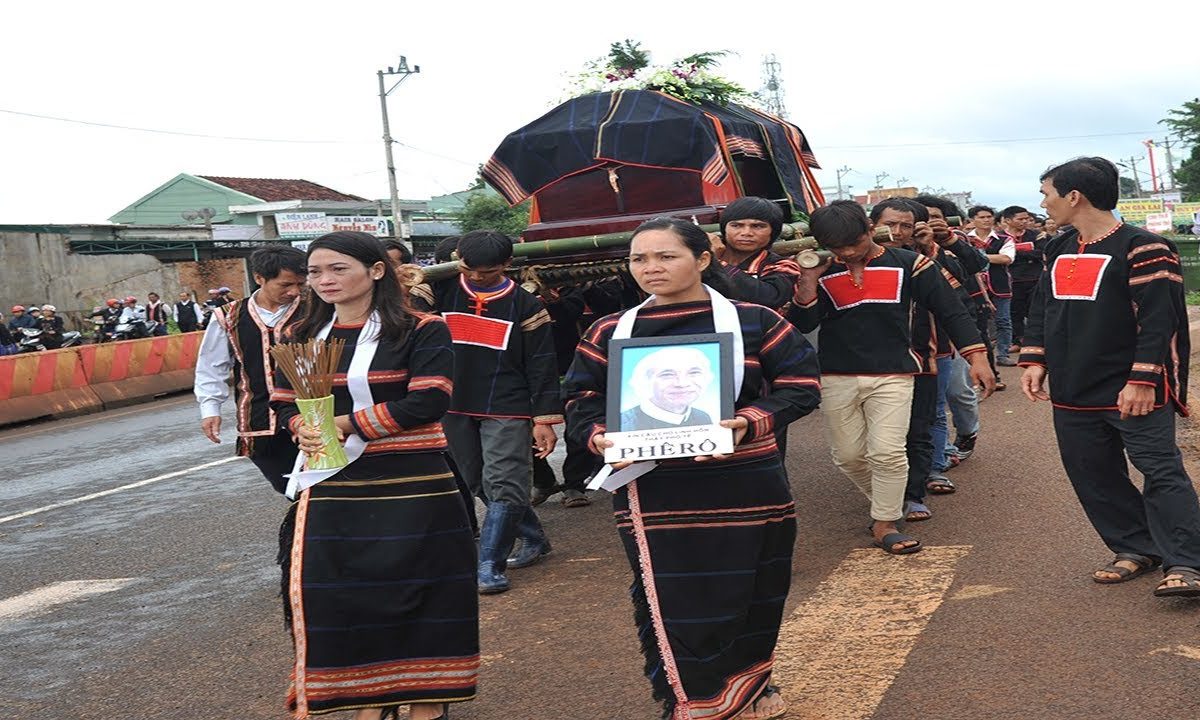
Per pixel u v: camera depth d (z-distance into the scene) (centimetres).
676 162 703
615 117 725
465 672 381
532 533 628
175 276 3469
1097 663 413
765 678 367
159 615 597
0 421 1641
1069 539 579
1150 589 489
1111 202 482
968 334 583
